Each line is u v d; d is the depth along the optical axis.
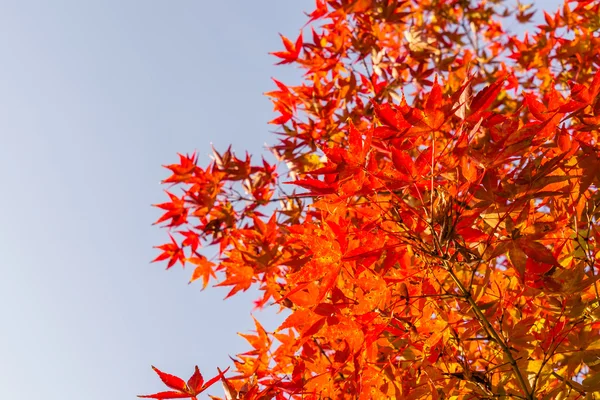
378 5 1.96
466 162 0.78
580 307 0.88
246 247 1.49
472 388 0.93
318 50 2.00
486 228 0.91
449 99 0.78
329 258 0.81
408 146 0.85
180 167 1.97
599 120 0.85
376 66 2.11
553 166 0.79
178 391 0.92
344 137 2.00
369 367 0.95
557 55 2.04
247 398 0.97
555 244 0.99
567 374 0.89
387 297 0.89
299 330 0.93
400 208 0.89
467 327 0.91
